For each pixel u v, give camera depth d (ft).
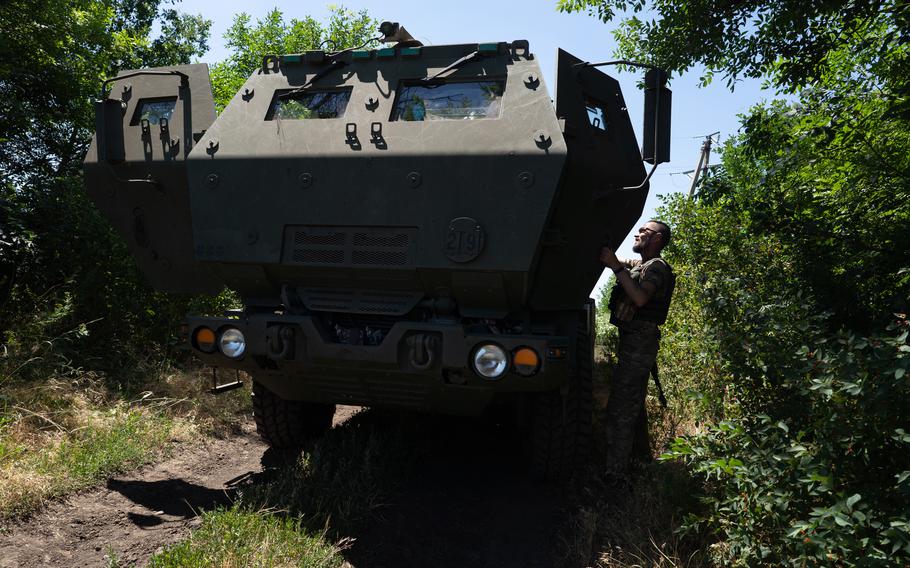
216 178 13.87
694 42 21.61
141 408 17.93
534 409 14.97
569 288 14.37
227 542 10.84
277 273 13.91
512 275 12.34
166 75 15.38
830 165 15.79
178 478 14.67
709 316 12.98
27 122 28.07
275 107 14.69
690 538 11.44
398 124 13.42
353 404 15.16
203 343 14.26
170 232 15.44
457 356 12.42
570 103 13.56
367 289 13.71
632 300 14.84
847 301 13.61
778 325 11.50
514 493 14.79
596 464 16.63
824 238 14.66
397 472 15.40
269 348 13.42
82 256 21.76
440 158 12.64
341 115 14.23
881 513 8.71
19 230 20.02
